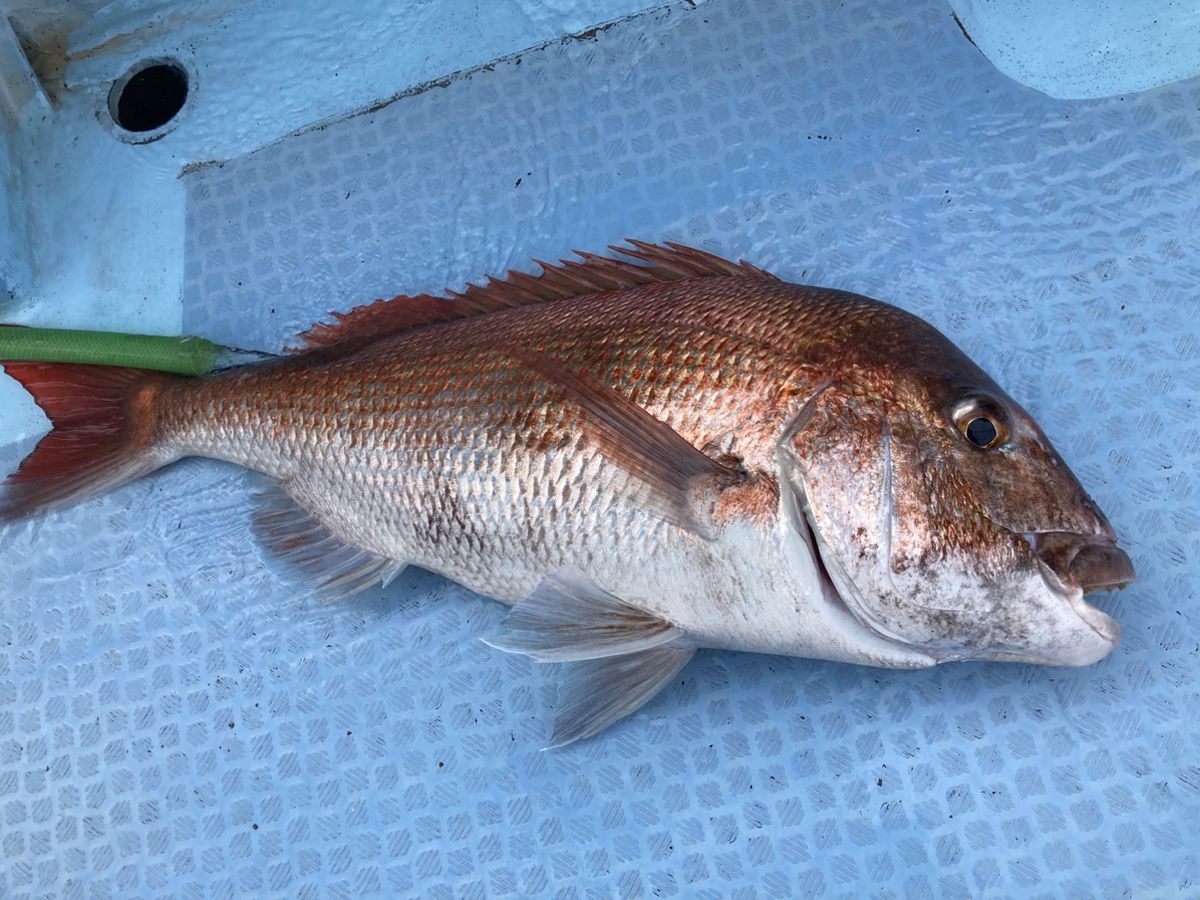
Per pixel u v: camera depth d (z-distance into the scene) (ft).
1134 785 2.02
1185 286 2.29
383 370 2.15
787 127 2.54
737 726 2.17
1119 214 2.36
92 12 2.84
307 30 2.83
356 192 2.69
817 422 1.81
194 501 2.50
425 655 2.33
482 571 2.07
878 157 2.48
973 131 2.46
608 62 2.66
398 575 2.37
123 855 2.31
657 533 1.88
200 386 2.34
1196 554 2.13
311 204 2.70
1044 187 2.40
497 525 2.01
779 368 1.86
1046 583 1.77
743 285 2.00
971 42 2.52
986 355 2.31
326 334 2.34
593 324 2.02
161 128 2.81
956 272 2.37
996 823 2.04
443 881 2.19
